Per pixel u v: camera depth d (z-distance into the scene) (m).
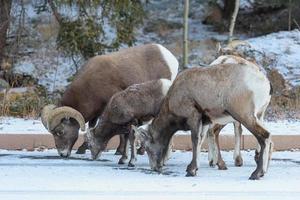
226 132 43.06
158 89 34.38
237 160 34.91
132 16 61.22
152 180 30.31
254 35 79.88
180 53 73.75
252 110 30.42
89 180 30.16
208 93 30.80
